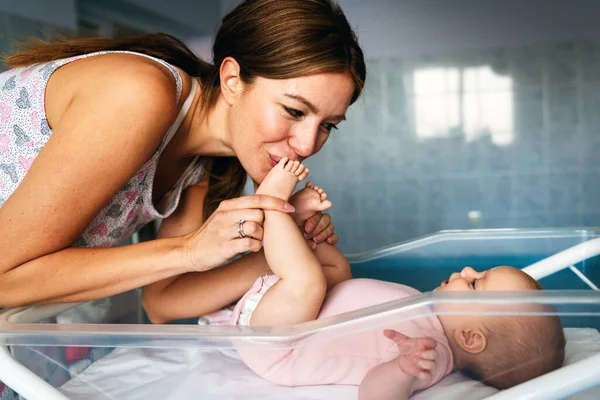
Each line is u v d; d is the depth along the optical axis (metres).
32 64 0.99
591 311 0.71
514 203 4.14
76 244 0.97
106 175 0.82
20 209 0.80
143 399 0.81
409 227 4.25
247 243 0.84
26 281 0.83
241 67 0.92
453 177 4.18
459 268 1.34
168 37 1.05
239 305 1.04
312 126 0.92
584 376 0.71
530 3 4.02
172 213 1.20
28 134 0.93
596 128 4.00
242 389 0.83
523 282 0.99
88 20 3.16
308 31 0.87
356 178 4.27
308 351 0.80
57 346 0.79
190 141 1.02
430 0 4.12
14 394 0.94
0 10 2.47
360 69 0.92
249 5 0.92
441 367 0.79
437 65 4.16
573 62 4.00
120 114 0.81
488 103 4.12
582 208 4.06
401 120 4.21
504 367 0.78
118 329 0.77
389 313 0.74
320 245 1.18
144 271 0.86
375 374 0.78
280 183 0.93
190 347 0.75
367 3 4.20
